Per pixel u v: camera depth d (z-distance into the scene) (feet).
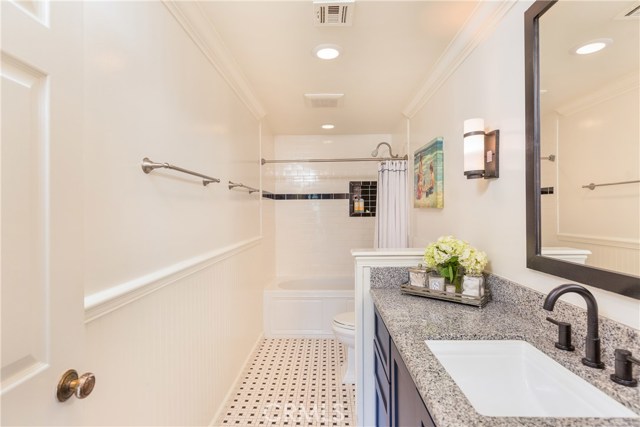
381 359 4.84
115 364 3.31
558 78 3.47
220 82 6.50
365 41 5.85
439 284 4.96
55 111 2.06
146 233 3.89
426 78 7.44
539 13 3.71
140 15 3.78
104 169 3.15
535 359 3.22
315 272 13.17
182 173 4.83
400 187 9.93
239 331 7.85
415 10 4.91
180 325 4.77
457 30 5.46
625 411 2.27
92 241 2.99
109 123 3.22
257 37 5.70
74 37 2.23
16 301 1.79
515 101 4.25
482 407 3.03
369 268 5.76
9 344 1.74
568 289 2.81
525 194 4.06
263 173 10.91
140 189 3.77
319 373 8.06
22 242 1.83
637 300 2.64
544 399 3.00
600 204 2.92
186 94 4.98
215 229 6.23
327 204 13.20
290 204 13.19
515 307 4.25
